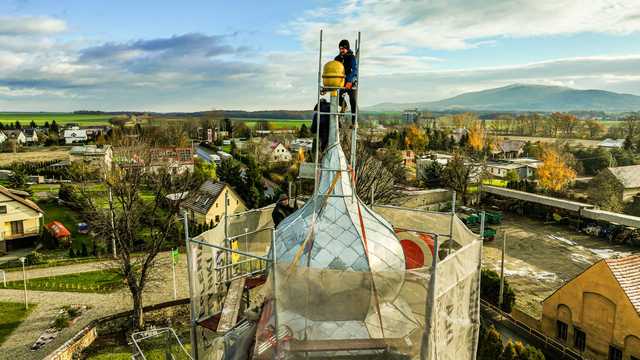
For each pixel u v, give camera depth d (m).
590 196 76.00
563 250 53.38
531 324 31.81
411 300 9.50
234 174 68.56
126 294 38.19
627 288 25.42
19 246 52.19
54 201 73.12
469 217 61.38
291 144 131.38
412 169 91.06
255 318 11.26
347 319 9.29
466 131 156.62
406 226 14.38
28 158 122.62
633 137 133.00
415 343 9.18
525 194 69.38
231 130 199.62
